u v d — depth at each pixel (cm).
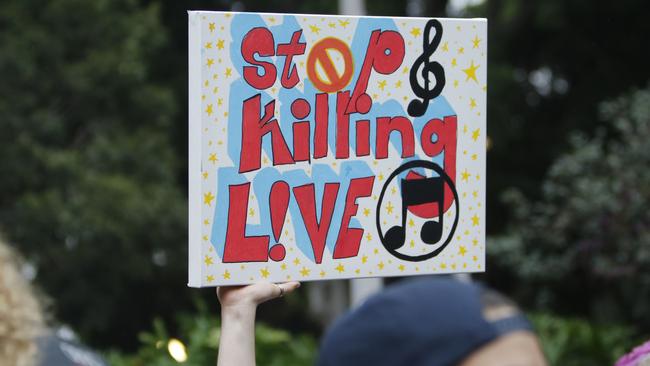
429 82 623
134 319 3912
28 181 3288
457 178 627
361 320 348
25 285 697
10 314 668
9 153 3256
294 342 1934
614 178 2603
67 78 3431
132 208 3288
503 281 3825
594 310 2916
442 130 625
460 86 628
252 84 599
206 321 1808
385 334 341
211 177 595
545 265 2720
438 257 625
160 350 1766
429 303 341
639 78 4331
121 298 3806
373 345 342
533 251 2784
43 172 3312
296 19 604
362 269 614
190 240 601
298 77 605
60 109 3509
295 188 605
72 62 3547
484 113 631
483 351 336
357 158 613
